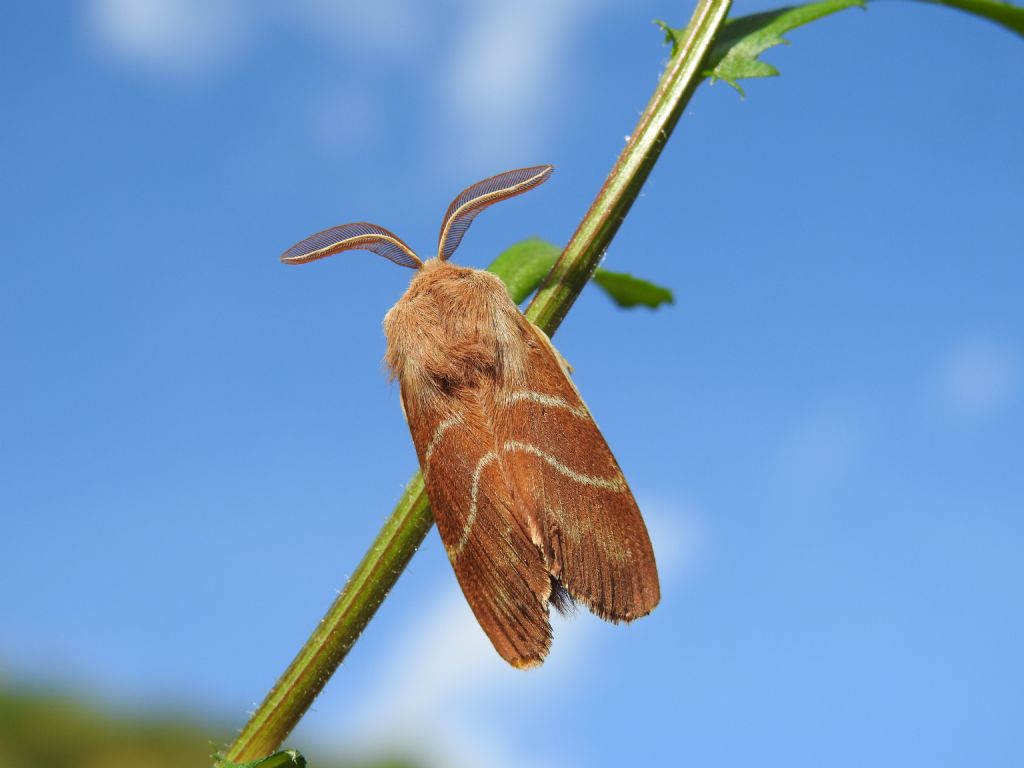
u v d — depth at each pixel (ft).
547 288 0.71
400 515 0.70
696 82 0.70
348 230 0.72
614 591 0.70
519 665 0.70
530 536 0.70
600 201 0.71
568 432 0.71
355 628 0.69
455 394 0.71
